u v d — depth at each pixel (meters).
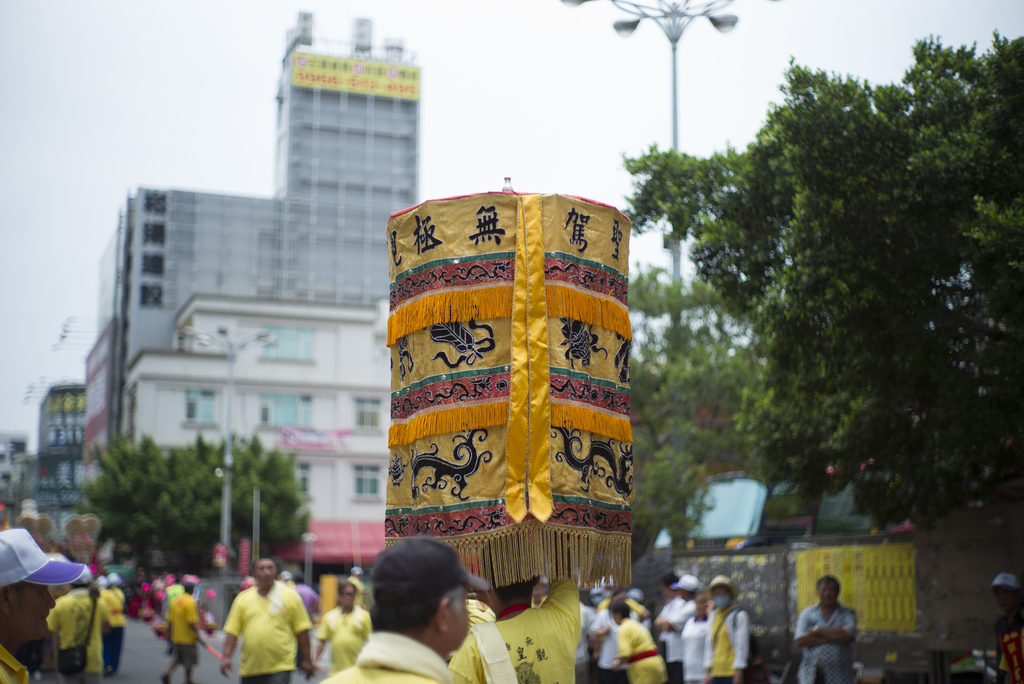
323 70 69.25
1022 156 7.78
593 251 4.35
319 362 49.28
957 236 7.88
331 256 67.31
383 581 2.52
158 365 47.12
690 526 17.36
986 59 8.30
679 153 10.19
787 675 11.41
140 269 62.88
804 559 11.37
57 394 74.50
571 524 4.02
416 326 4.26
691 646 10.52
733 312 10.33
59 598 11.54
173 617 15.95
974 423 8.16
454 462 4.09
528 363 4.08
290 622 8.85
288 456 45.25
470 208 4.26
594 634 12.50
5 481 64.56
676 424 19.78
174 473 42.31
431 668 2.46
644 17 16.33
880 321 8.34
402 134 70.38
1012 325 7.72
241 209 65.81
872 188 7.89
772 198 9.27
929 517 9.41
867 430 10.12
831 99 8.00
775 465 11.29
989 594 8.95
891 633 10.04
